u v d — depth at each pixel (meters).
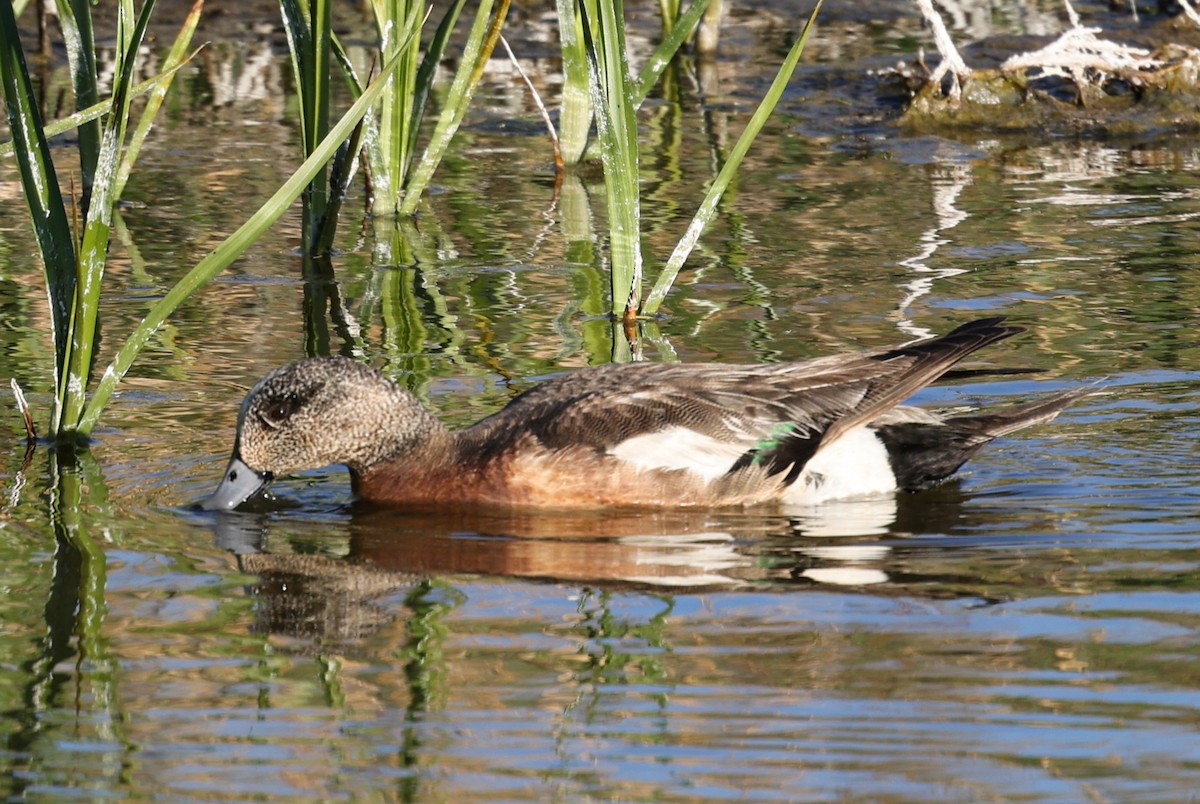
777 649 8.40
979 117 22.23
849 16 28.11
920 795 6.93
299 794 7.07
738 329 14.19
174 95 23.92
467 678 8.16
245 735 7.62
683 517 10.77
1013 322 14.16
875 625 8.69
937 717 7.61
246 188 19.08
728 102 23.42
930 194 18.70
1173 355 13.24
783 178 19.55
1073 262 15.86
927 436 11.25
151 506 10.90
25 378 13.34
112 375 12.08
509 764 7.29
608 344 13.94
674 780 7.12
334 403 11.15
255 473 11.18
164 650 8.54
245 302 15.38
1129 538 9.93
